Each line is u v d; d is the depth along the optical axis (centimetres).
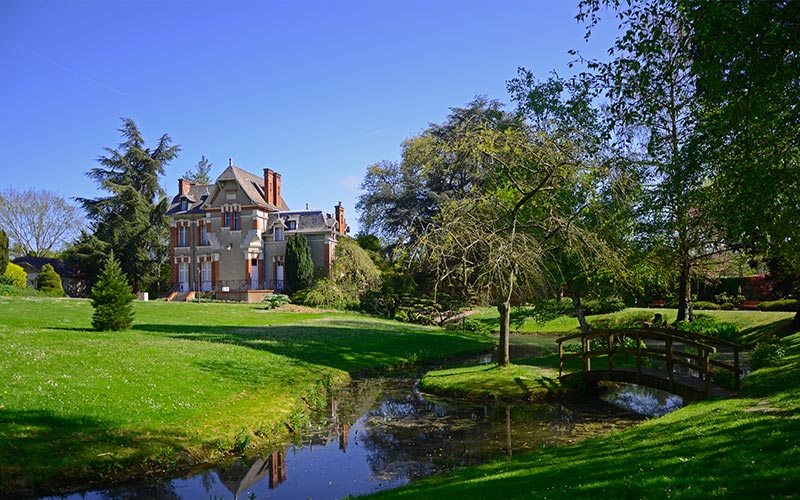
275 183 6241
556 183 1884
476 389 1761
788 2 1019
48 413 1112
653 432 1012
